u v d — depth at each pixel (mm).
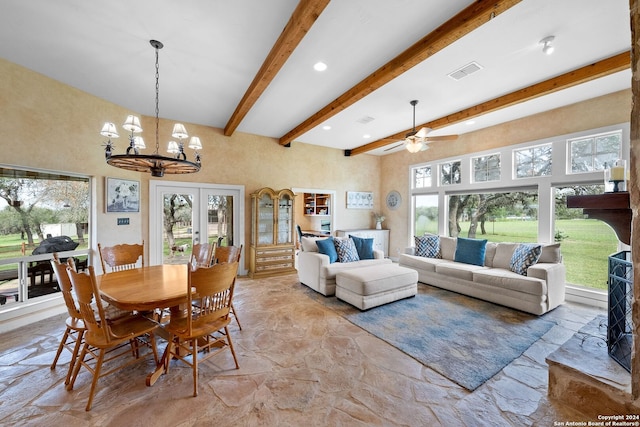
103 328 1794
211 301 2078
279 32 2355
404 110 4066
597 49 2512
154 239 4430
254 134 5395
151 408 1713
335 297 3916
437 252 4855
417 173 6273
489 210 4879
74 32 2354
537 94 3184
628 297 1765
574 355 1683
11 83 2834
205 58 2754
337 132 5246
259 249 5074
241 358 2299
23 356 2311
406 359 2283
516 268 3660
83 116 3500
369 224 7035
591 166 3652
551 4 1973
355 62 2777
